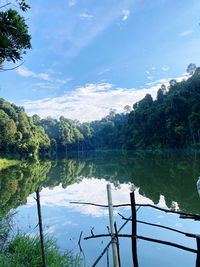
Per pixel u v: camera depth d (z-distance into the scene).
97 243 3.98
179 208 5.92
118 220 5.30
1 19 3.89
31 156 56.78
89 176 14.37
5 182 12.71
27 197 8.44
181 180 9.86
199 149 38.19
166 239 4.10
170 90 62.47
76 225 5.02
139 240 4.09
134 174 13.16
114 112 142.50
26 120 63.53
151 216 5.44
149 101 72.62
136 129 67.88
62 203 7.37
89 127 125.56
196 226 4.67
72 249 3.74
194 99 46.28
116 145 89.06
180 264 3.21
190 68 68.75
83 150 109.94
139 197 7.44
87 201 7.60
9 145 50.44
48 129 103.69
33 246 3.48
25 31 4.37
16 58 4.08
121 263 3.26
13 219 5.38
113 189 9.24
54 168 22.33
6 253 3.32
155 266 3.16
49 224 5.10
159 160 21.98
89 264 3.16
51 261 3.02
